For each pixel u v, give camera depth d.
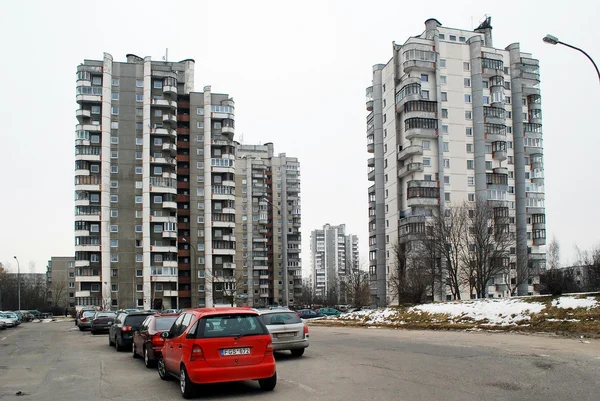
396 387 10.35
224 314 10.54
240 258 113.12
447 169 72.31
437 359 14.33
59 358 19.17
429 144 72.12
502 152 73.19
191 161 90.44
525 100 79.38
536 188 76.94
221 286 88.25
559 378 10.59
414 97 71.38
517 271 62.00
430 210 70.06
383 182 79.81
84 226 80.88
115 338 22.92
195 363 9.97
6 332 42.62
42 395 11.16
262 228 115.44
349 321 36.31
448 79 74.50
